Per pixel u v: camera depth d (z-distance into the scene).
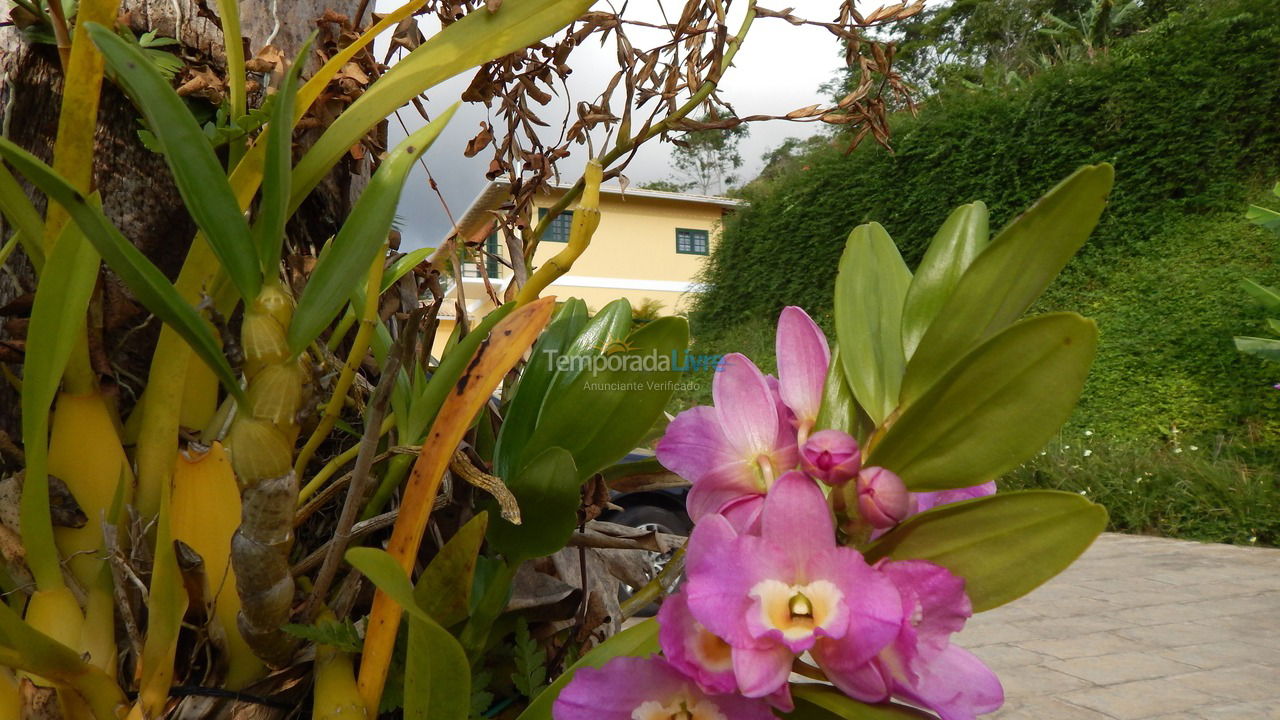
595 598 0.45
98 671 0.29
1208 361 4.53
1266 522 3.58
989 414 0.26
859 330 0.32
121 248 0.24
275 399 0.26
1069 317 0.24
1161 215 5.20
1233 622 2.43
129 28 0.42
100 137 0.41
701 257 10.27
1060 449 4.45
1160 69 5.25
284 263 0.45
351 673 0.32
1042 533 0.26
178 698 0.31
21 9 0.40
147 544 0.32
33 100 0.41
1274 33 4.82
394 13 0.34
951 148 6.20
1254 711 1.77
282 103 0.25
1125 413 4.74
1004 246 0.26
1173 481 4.02
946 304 0.28
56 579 0.30
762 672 0.24
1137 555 3.41
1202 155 5.05
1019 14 11.03
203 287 0.34
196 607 0.31
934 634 0.26
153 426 0.33
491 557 0.40
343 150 0.33
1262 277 4.55
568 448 0.35
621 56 0.44
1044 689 1.93
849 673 0.25
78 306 0.29
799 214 7.49
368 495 0.41
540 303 0.30
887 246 0.34
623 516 2.49
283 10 0.46
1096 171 0.24
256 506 0.26
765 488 0.31
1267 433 4.19
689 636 0.26
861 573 0.25
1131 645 2.24
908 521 0.28
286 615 0.29
